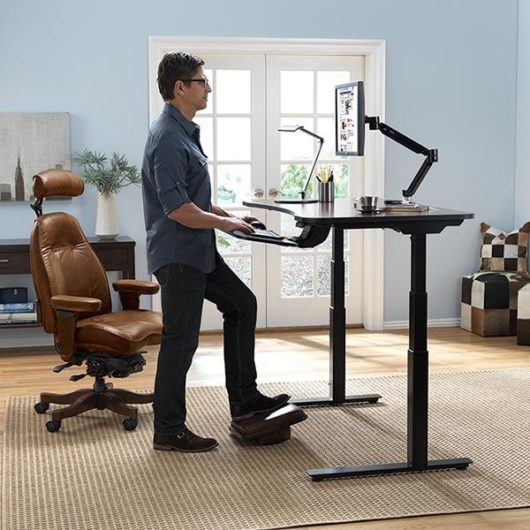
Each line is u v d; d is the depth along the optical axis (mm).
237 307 4012
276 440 3979
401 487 3475
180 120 3822
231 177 6445
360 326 6688
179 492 3430
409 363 3625
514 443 3986
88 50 5996
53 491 3449
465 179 6625
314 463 3738
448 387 4922
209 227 3697
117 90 6059
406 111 6484
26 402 4684
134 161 6125
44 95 5965
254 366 4074
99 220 5863
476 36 6539
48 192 4309
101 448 3945
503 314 6258
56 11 5930
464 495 3393
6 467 3713
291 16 6234
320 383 5070
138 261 6168
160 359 3871
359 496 3383
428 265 6660
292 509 3262
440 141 6555
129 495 3402
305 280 6602
